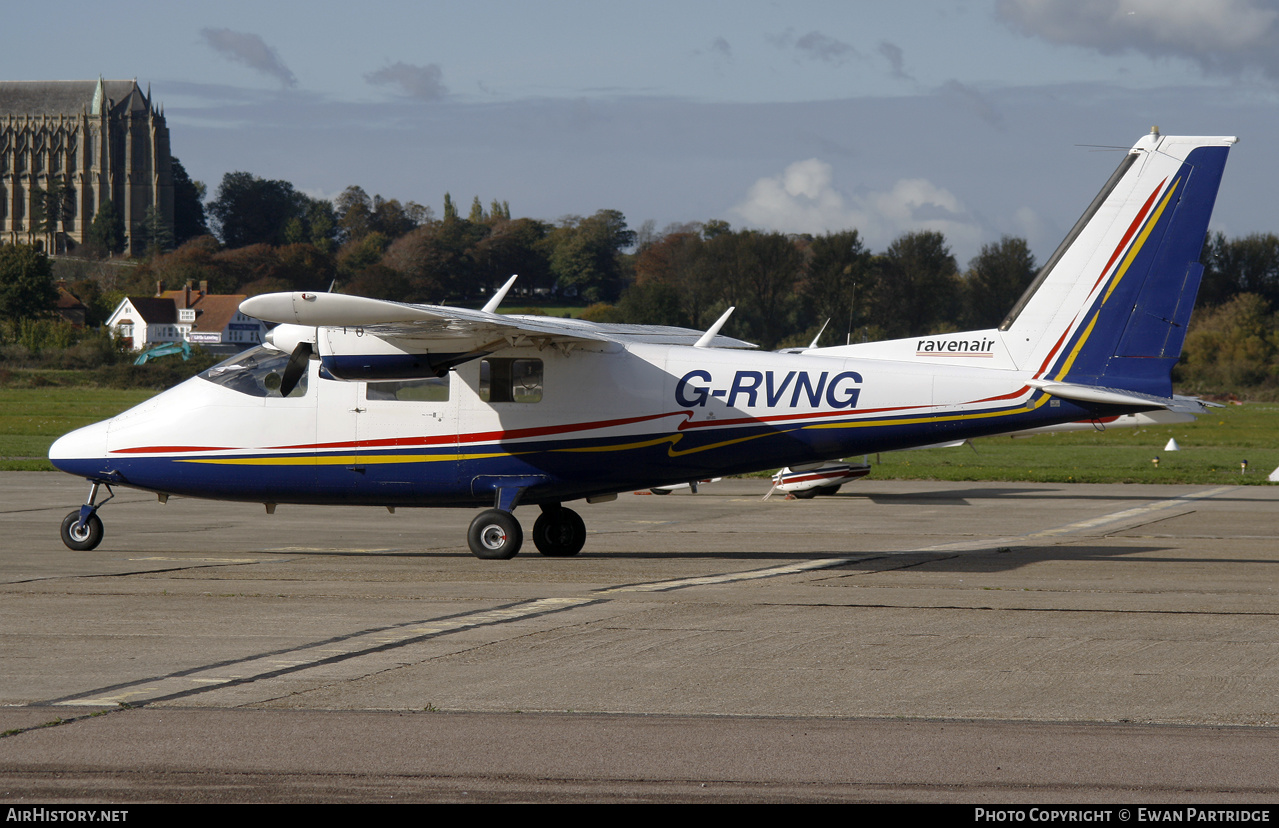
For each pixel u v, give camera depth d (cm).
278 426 3566
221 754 1556
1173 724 1711
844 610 2623
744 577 3166
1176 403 3434
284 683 1931
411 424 3534
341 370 3447
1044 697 1859
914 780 1469
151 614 2548
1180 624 2461
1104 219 3497
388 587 2959
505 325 3212
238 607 2641
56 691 1867
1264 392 18412
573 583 3042
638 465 3556
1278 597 2822
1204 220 3444
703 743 1614
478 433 3525
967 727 1695
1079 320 3516
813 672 2023
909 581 3097
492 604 2692
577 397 3525
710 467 3581
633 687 1917
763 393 3534
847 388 3525
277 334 3484
